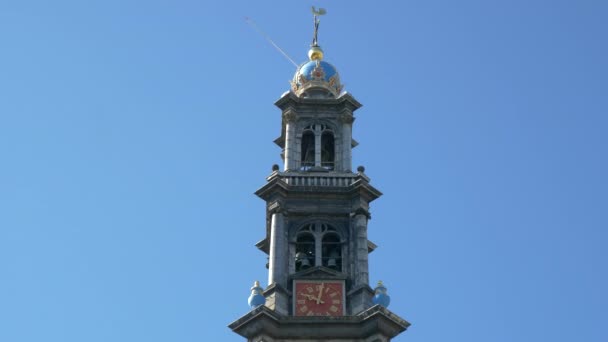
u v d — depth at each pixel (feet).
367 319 284.61
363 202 308.60
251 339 283.79
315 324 285.23
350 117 326.85
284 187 308.40
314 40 348.18
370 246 308.81
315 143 322.75
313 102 328.90
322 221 306.76
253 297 289.94
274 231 302.25
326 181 311.06
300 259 302.86
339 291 293.02
